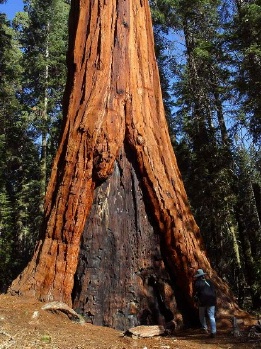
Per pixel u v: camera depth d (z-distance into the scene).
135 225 10.59
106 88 10.90
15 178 32.88
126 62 11.28
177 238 10.36
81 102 10.92
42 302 9.25
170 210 10.53
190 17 23.33
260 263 18.98
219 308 9.88
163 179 10.78
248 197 23.50
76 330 8.26
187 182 21.75
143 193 10.77
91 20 11.54
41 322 8.23
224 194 20.92
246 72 17.86
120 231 10.45
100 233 10.28
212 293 9.15
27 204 29.22
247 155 22.47
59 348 6.73
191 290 10.05
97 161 10.37
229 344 8.12
